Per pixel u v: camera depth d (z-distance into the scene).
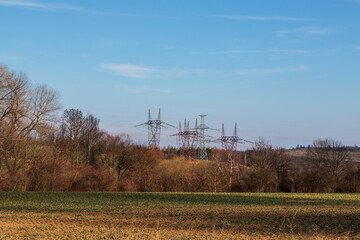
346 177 71.31
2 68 52.62
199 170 67.94
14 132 55.19
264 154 87.06
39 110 58.75
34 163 57.94
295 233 22.41
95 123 87.00
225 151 82.38
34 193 49.94
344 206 38.84
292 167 80.69
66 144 75.94
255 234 21.94
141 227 24.14
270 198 49.59
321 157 85.50
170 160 87.06
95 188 58.94
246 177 68.44
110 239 20.22
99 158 76.44
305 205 39.81
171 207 36.19
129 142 75.88
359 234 22.08
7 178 56.09
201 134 102.75
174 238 20.44
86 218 27.98
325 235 21.78
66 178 58.62
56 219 27.27
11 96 54.03
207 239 20.25
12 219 26.81
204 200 44.66
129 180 64.00
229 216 29.66
